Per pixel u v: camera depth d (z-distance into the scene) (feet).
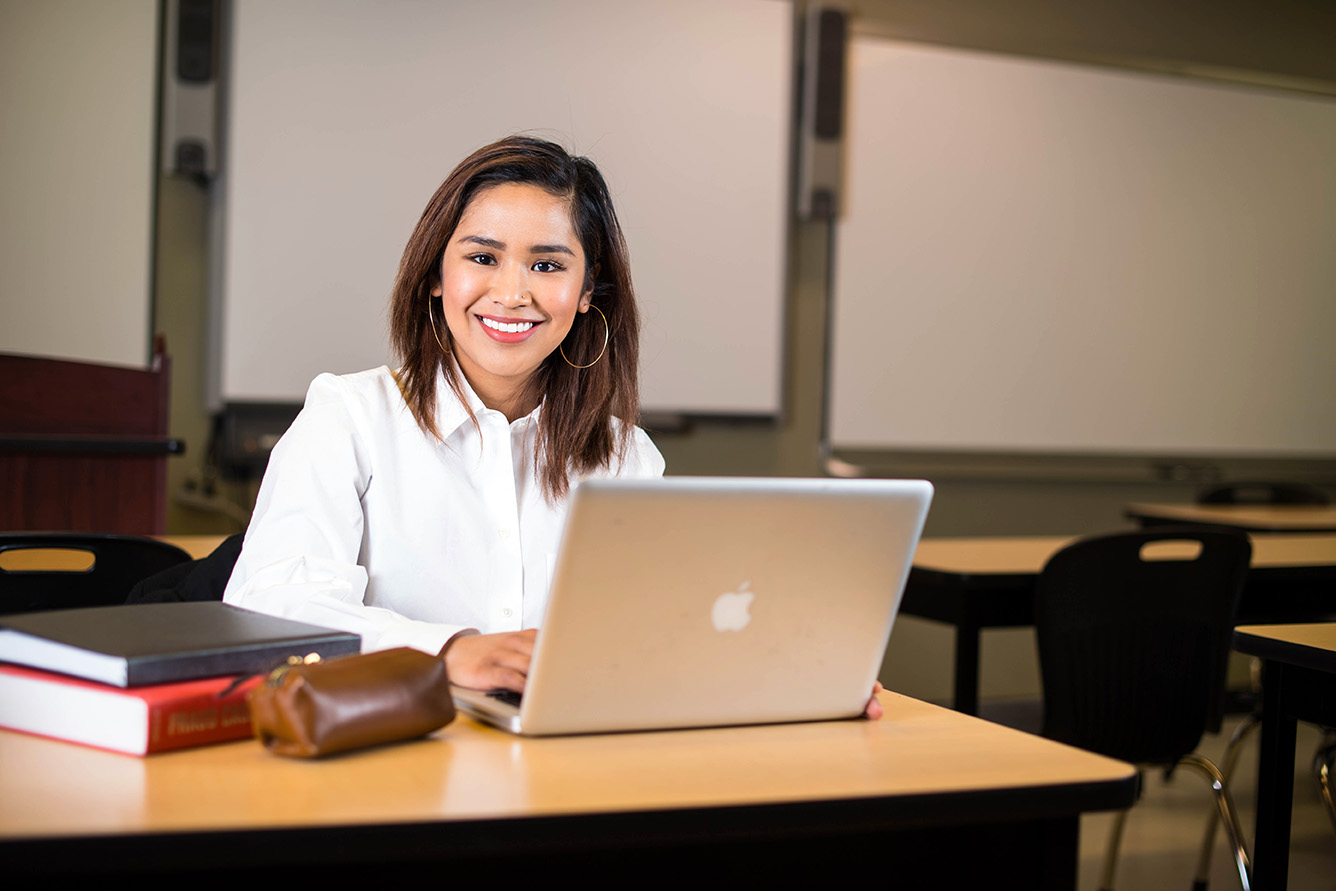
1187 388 15.37
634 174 12.98
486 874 2.69
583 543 2.85
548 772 2.82
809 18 13.56
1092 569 6.82
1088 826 9.91
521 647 3.48
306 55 11.80
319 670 2.89
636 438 5.23
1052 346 14.71
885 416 14.08
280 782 2.65
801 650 3.33
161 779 2.64
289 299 11.83
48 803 2.43
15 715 3.02
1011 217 14.46
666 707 3.22
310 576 4.06
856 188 13.82
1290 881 8.61
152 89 11.19
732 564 3.08
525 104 12.53
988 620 7.75
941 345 14.25
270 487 4.42
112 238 11.00
